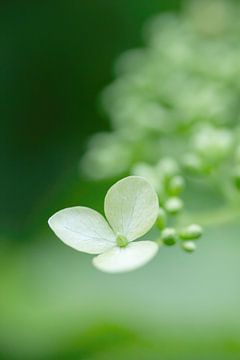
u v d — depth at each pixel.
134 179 0.25
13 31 0.60
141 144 0.41
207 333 0.44
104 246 0.25
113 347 0.45
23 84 0.60
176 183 0.33
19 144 0.58
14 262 0.48
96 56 0.61
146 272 0.47
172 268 0.47
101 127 0.57
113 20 0.61
